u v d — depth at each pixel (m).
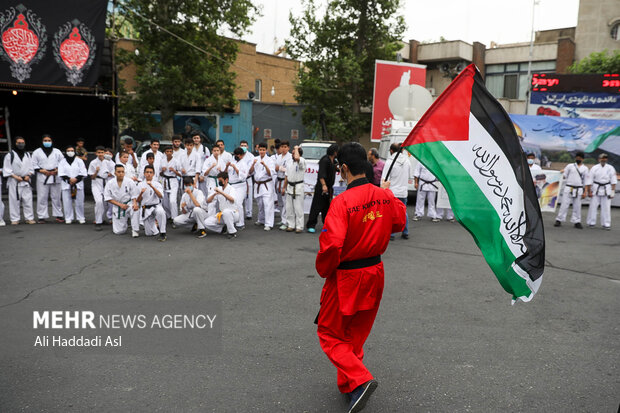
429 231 10.32
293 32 22.03
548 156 17.05
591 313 5.31
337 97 21.89
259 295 5.60
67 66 13.23
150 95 18.67
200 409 3.15
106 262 6.98
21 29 12.80
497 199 3.75
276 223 10.92
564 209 11.97
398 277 6.57
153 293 5.60
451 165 3.80
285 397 3.34
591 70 26.48
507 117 3.75
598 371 3.86
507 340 4.47
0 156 14.72
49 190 10.58
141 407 3.16
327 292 3.23
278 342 4.28
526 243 3.69
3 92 16.34
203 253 7.68
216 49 20.22
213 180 10.29
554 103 19.12
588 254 8.53
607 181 11.66
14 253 7.42
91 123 17.39
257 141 26.61
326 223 3.02
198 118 23.97
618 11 28.53
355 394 3.00
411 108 16.14
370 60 21.88
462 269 7.09
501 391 3.50
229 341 4.28
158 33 18.61
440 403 3.31
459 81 3.77
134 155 10.45
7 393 3.31
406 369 3.82
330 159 9.51
